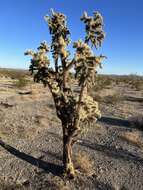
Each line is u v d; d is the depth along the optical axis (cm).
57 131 1862
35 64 1112
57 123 2069
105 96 3500
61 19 1110
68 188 1102
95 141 1688
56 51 1109
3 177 1170
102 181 1182
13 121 2012
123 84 7450
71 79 1166
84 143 1630
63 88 1144
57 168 1266
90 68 1020
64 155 1183
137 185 1180
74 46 1026
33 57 1111
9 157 1362
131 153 1529
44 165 1293
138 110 2873
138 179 1231
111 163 1373
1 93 3466
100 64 1030
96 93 3822
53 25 1106
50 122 2058
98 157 1434
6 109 2447
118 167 1334
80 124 1158
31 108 2578
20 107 2586
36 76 1132
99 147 1586
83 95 1135
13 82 5341
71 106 1124
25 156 1383
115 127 2069
